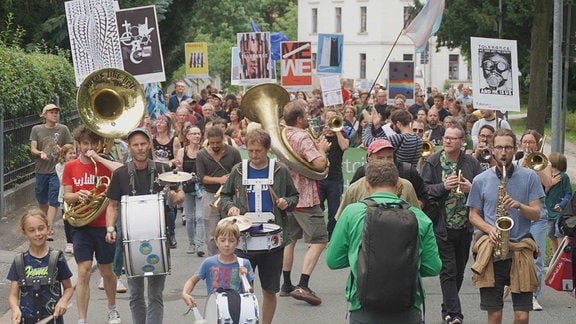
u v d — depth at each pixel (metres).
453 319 11.02
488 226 9.70
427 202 10.88
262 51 24.44
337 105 27.47
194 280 9.25
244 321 8.33
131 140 10.19
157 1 37.44
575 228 10.51
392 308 7.23
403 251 7.16
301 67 24.31
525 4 51.47
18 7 34.88
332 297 13.04
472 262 15.28
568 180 14.30
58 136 17.42
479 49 16.45
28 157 21.84
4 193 19.52
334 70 25.70
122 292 13.29
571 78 55.72
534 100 29.88
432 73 92.50
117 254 10.21
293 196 10.62
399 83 27.94
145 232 9.55
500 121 18.09
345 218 7.54
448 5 55.12
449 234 10.95
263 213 10.51
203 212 13.99
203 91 33.97
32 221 8.57
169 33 45.41
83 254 10.88
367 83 65.00
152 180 10.23
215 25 87.94
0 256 15.09
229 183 10.66
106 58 16.55
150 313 10.09
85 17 16.52
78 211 10.78
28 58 22.67
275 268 10.48
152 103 21.92
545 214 12.34
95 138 11.00
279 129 13.87
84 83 11.20
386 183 7.64
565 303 12.75
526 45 56.09
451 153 11.01
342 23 96.56
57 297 8.74
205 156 13.93
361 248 7.30
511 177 9.73
